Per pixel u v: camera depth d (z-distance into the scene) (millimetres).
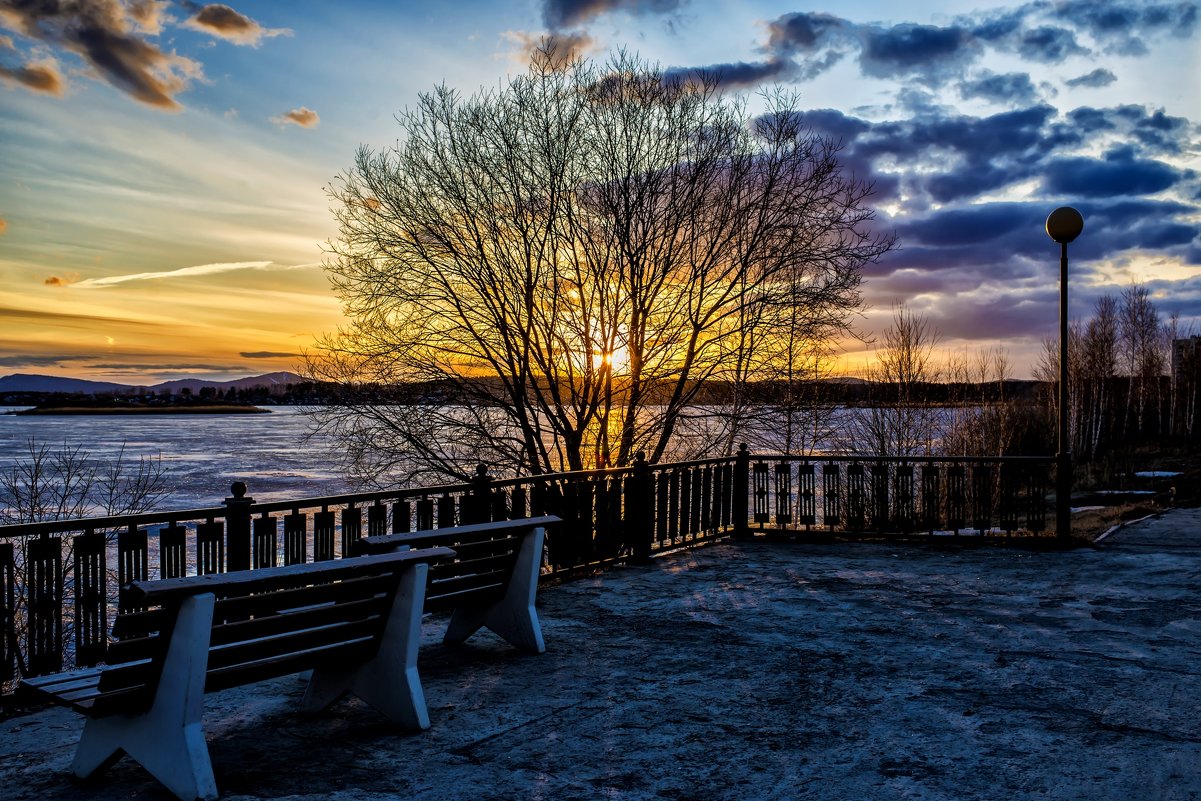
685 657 5691
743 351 14906
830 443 15219
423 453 14984
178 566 5152
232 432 116375
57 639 4754
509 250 15383
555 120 15461
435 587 5133
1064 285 10414
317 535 6000
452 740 4191
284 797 3510
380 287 14766
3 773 3789
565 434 15469
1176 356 52281
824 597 7570
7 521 11617
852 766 3895
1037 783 3703
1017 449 27766
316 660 4090
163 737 3484
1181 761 3945
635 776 3771
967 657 5695
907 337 22453
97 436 96125
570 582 8250
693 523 10430
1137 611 7020
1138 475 28703
